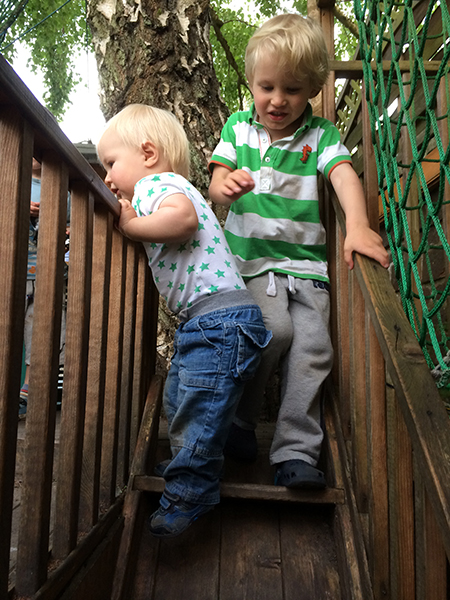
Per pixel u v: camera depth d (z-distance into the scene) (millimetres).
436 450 761
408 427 838
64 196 938
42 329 913
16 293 734
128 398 1509
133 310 1560
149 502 1488
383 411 1188
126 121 1408
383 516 1152
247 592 1263
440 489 708
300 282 1575
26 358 2338
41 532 864
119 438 1478
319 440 1475
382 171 1403
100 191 1127
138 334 1701
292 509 1445
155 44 2354
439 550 921
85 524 1139
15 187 727
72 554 999
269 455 1527
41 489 871
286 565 1317
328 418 1603
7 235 726
